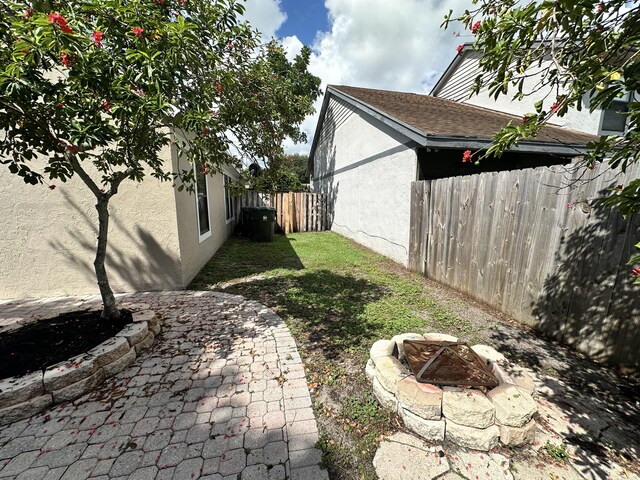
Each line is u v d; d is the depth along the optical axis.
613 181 2.39
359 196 8.59
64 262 4.15
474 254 4.05
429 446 1.73
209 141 2.93
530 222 3.19
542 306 3.08
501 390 1.86
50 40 1.54
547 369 2.47
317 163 14.30
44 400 1.99
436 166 5.64
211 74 2.49
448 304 3.94
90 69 1.67
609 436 1.80
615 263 2.41
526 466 1.61
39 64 1.70
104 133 1.84
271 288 4.60
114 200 4.14
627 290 2.34
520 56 1.65
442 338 2.56
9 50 1.68
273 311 3.70
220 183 8.10
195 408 2.02
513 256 3.42
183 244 4.62
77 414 1.96
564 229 2.81
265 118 3.54
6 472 1.55
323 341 2.96
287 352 2.75
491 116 7.65
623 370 2.40
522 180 3.27
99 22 1.74
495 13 1.72
